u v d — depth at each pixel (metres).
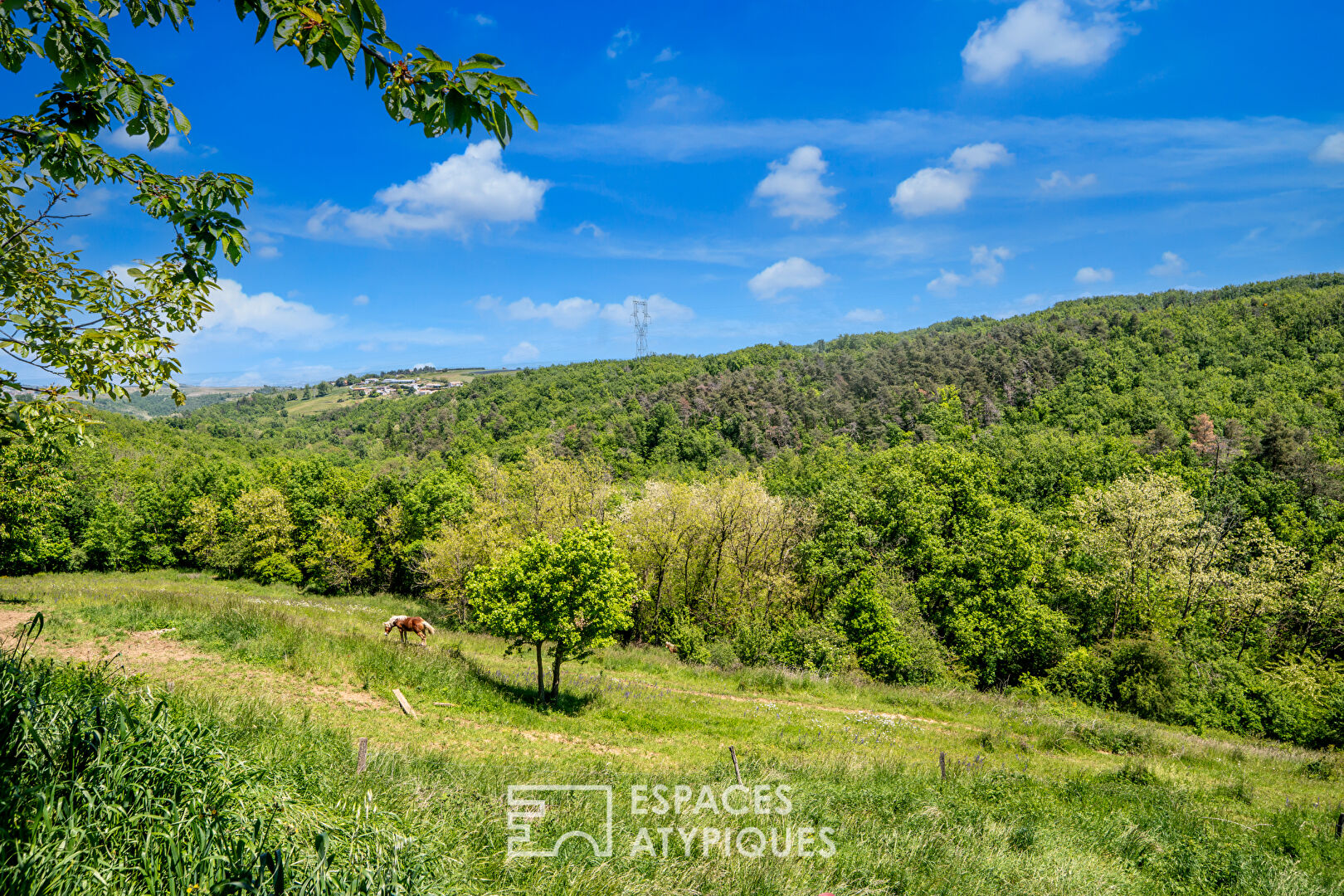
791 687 26.95
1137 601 36.88
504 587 18.61
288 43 2.36
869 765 15.45
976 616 34.09
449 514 48.22
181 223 3.61
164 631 16.06
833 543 37.84
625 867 6.34
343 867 3.79
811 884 7.05
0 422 4.01
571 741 15.39
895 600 33.91
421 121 2.64
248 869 3.31
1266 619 37.41
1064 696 31.17
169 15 2.58
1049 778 16.27
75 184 3.59
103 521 54.81
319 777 5.70
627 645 34.38
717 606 38.53
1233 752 22.44
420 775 7.79
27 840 3.05
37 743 3.54
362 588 53.16
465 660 20.17
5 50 2.72
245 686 13.46
